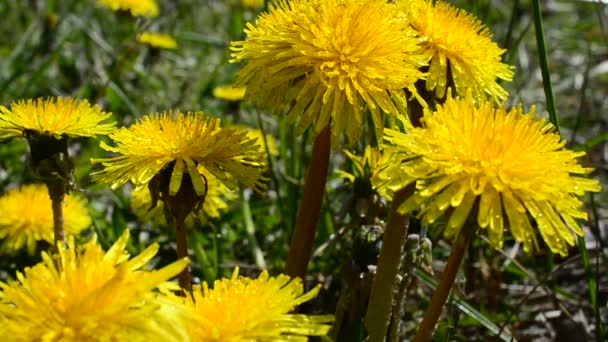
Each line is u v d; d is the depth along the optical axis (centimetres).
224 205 53
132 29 83
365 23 43
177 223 44
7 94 69
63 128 45
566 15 105
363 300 45
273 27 44
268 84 43
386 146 41
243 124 70
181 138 44
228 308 39
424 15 45
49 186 46
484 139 40
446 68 45
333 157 63
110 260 39
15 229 53
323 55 43
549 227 40
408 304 52
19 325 38
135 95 74
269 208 60
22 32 93
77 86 78
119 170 44
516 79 77
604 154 67
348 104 43
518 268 54
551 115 47
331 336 45
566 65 85
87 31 81
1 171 62
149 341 38
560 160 41
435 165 40
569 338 51
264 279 40
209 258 55
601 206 59
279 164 63
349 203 49
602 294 54
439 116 41
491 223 39
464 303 49
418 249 46
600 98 80
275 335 39
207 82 76
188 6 104
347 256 52
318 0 44
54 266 39
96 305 38
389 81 43
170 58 83
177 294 45
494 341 51
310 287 52
